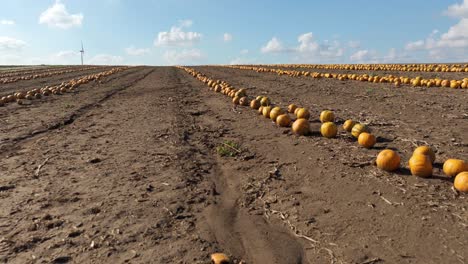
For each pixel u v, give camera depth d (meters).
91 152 8.83
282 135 9.85
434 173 6.34
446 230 4.46
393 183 5.97
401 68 37.25
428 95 16.20
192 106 16.19
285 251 4.38
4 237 4.79
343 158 7.44
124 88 26.14
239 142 9.41
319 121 11.34
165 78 36.94
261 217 5.29
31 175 7.21
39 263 4.21
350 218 4.96
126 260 4.23
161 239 4.70
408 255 4.04
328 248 4.34
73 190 6.38
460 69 30.77
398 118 11.18
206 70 55.41
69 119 13.54
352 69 42.97
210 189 6.34
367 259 4.04
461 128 9.48
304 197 5.78
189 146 9.17
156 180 6.77
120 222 5.16
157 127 11.60
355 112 12.59
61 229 5.00
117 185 6.57
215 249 4.46
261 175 6.89
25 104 18.16
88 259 4.28
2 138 10.48
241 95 17.28
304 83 25.34
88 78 33.34
